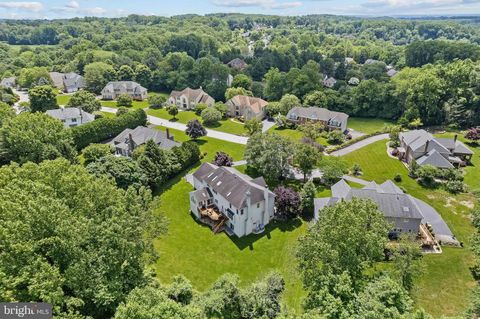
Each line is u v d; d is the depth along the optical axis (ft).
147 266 107.24
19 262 67.31
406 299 72.54
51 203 76.33
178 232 136.56
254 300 92.27
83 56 433.07
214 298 90.68
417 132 213.87
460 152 201.46
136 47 487.20
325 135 249.96
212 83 365.81
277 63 433.07
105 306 75.15
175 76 394.73
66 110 252.42
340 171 170.30
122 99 328.08
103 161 153.89
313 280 77.66
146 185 154.81
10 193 81.25
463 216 147.13
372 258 84.02
